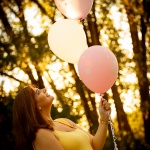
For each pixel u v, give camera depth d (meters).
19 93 3.24
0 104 8.38
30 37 8.84
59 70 9.05
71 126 3.39
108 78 3.57
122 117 9.52
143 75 9.38
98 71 3.55
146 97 9.53
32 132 3.09
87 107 9.18
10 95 8.55
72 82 9.13
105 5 9.21
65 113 8.73
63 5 3.96
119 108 9.49
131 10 9.32
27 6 9.20
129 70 9.25
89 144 3.27
